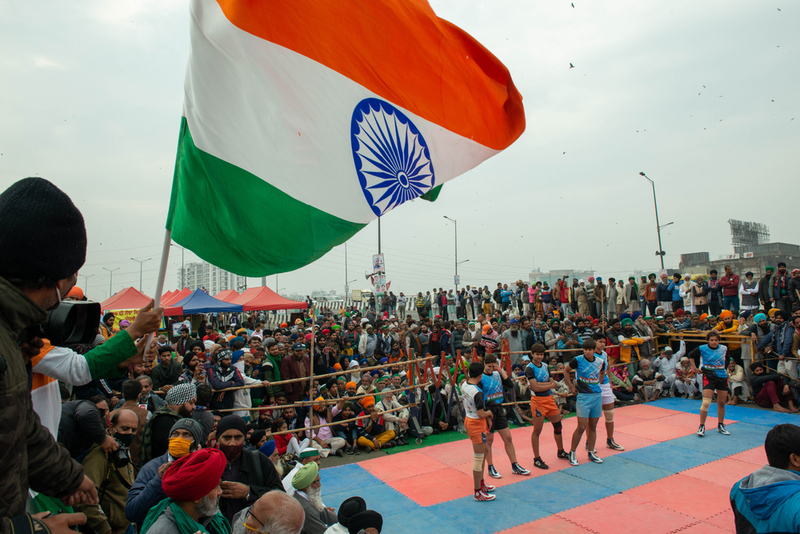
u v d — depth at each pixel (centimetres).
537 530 572
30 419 157
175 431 329
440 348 1532
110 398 597
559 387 1115
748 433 920
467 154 470
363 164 396
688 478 714
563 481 714
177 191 323
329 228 378
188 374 813
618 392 1201
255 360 983
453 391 1030
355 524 356
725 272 1558
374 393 965
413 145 429
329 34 385
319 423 888
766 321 1148
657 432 950
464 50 471
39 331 164
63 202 155
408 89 428
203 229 342
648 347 1308
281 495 283
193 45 334
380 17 412
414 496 680
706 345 923
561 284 1984
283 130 362
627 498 651
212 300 1780
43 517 133
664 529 566
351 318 2019
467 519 604
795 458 263
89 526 309
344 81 389
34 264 145
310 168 371
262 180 354
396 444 929
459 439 960
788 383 1069
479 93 477
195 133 336
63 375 193
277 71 358
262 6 353
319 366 1055
